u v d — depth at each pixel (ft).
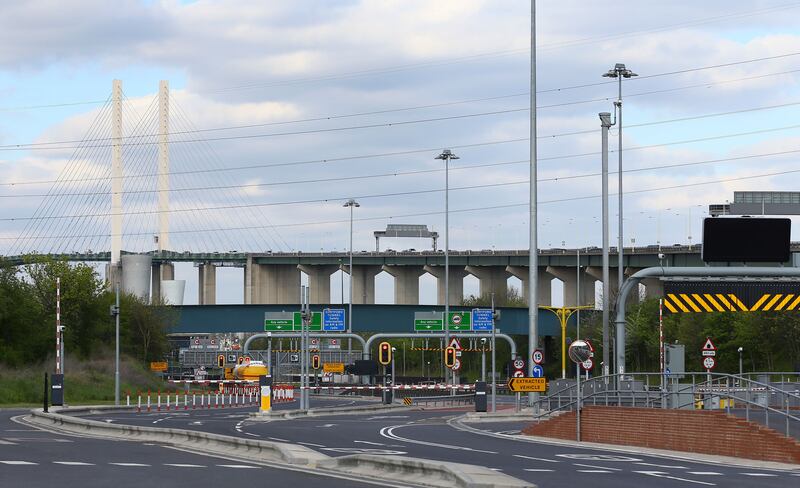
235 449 100.63
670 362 154.71
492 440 124.77
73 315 345.51
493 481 63.82
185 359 447.42
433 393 336.29
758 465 93.04
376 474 77.61
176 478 73.10
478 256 472.03
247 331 348.79
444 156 302.25
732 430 102.01
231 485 68.69
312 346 413.18
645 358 377.71
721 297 136.36
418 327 300.61
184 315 353.92
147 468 81.10
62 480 70.44
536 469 83.35
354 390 352.69
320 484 70.08
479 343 465.47
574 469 84.02
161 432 118.93
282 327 312.50
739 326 323.37
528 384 162.50
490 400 285.02
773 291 135.64
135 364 357.61
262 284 513.04
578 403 126.21
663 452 106.73
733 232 134.51
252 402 272.72
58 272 350.23
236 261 519.19
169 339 463.83
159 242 523.29
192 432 111.96
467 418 181.47
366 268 503.20
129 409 223.71
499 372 458.50
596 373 374.84
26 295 323.98
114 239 489.67
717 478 78.23
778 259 134.62
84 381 302.04
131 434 126.11
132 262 483.92
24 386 272.51
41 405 248.11
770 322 312.91
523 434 135.64
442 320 298.76
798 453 95.40
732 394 133.80
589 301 453.58
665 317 367.25
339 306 340.59
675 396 127.95
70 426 145.07
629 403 138.31
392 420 182.80
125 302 388.78
